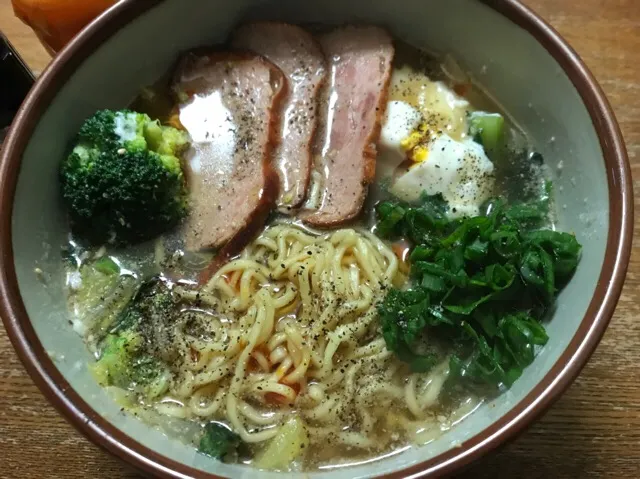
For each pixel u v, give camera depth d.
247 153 0.20
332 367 0.18
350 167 0.20
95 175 0.18
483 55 0.20
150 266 0.19
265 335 0.18
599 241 0.16
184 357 0.18
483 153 0.20
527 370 0.16
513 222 0.18
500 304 0.17
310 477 0.16
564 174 0.19
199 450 0.16
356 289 0.18
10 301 0.15
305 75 0.21
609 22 0.22
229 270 0.19
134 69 0.20
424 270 0.17
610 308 0.15
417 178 0.20
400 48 0.21
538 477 0.17
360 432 0.17
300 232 0.19
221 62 0.21
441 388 0.17
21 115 0.17
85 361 0.17
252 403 0.17
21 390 0.18
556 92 0.18
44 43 0.21
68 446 0.17
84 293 0.18
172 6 0.19
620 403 0.18
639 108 0.21
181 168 0.20
